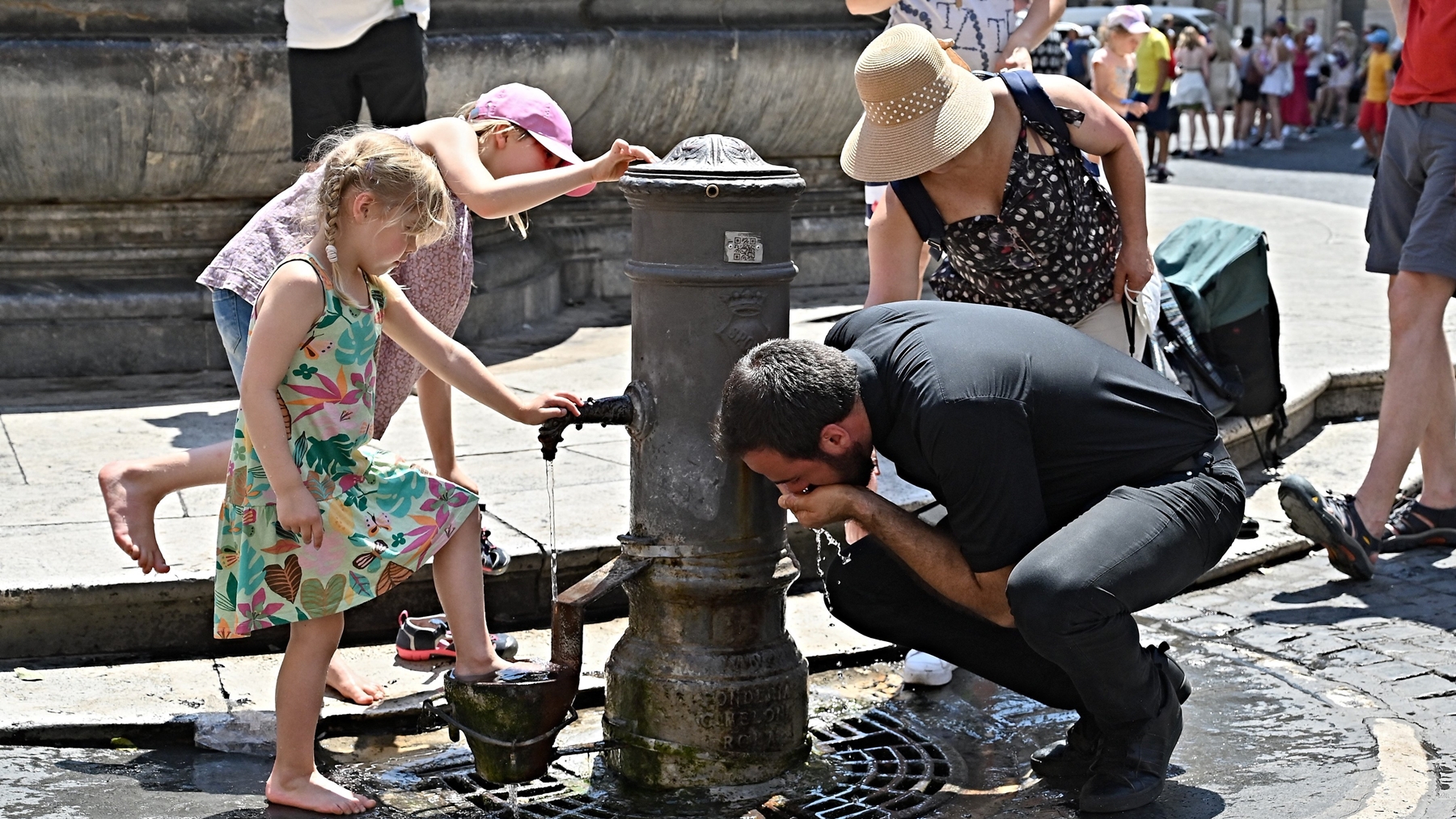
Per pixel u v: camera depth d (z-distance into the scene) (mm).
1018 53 4879
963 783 3453
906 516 3170
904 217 3840
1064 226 3738
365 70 5707
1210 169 19359
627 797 3391
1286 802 3287
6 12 6195
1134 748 3250
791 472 3100
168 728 3619
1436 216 4715
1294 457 5996
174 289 6660
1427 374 4793
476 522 3408
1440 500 5117
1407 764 3482
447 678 3252
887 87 3543
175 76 6301
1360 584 4801
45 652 4008
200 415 5891
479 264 7379
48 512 4609
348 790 3344
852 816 3268
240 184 6742
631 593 3506
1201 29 25516
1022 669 3453
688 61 7941
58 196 6535
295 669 3264
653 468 3361
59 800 3285
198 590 4062
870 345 3150
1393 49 21031
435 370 3414
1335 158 21375
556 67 7332
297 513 3102
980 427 2982
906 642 3520
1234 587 4801
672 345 3303
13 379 6457
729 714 3379
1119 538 3092
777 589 3463
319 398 3195
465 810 3301
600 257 8391
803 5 8344
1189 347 5566
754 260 3264
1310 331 7453
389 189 3131
